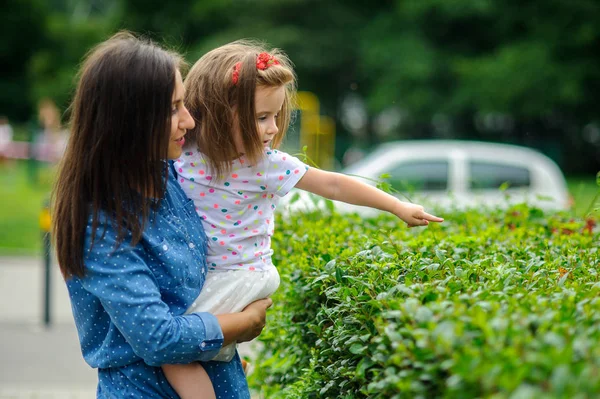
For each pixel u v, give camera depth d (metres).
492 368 1.47
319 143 22.28
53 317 8.67
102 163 2.24
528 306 1.89
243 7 30.72
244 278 2.58
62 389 6.09
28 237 14.35
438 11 27.33
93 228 2.21
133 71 2.25
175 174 2.68
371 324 2.25
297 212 4.40
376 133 32.72
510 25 27.98
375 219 4.38
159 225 2.37
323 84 31.36
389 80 27.69
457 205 5.71
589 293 2.07
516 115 27.59
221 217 2.61
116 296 2.19
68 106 2.61
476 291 2.12
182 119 2.38
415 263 2.58
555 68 26.47
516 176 10.73
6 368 6.70
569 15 26.88
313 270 2.97
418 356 1.73
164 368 2.41
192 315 2.32
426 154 10.80
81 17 54.31
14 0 41.66
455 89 27.75
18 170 26.73
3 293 9.89
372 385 1.89
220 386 2.56
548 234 4.02
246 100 2.56
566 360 1.47
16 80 42.88
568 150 30.50
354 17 29.44
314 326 2.73
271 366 3.73
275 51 2.99
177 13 33.75
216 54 2.70
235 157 2.63
